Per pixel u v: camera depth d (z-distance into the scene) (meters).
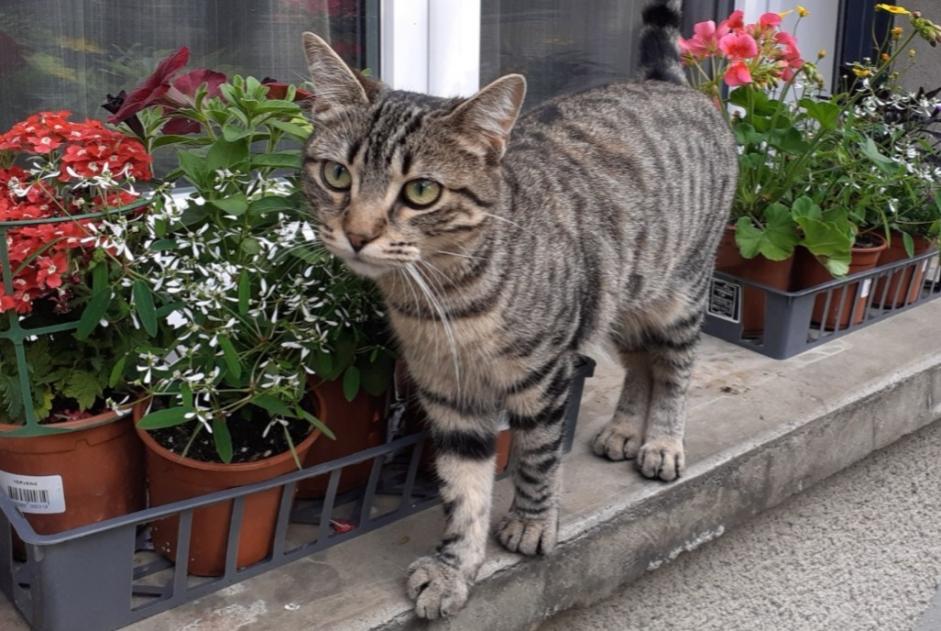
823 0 1.55
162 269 0.87
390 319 0.89
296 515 0.95
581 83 1.39
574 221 0.91
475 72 1.23
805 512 1.16
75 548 0.81
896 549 1.14
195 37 1.09
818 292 1.21
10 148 0.84
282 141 1.13
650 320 1.03
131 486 0.90
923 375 1.20
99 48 1.05
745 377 1.17
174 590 0.86
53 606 0.82
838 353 1.22
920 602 1.09
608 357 1.21
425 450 0.99
